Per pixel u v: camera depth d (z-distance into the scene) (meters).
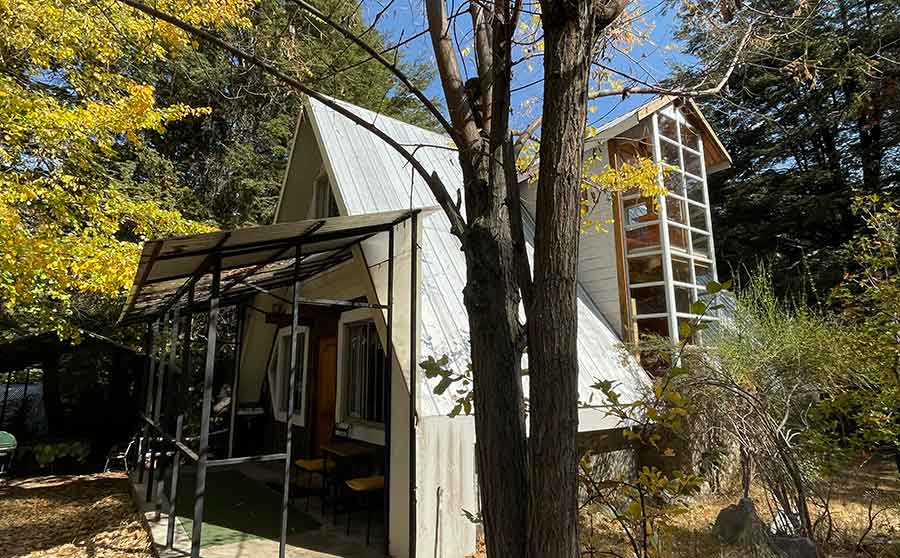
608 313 9.27
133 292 5.46
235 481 8.62
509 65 2.78
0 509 7.93
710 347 6.87
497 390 2.45
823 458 5.42
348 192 7.18
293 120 15.23
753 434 5.31
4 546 6.13
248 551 5.18
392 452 5.33
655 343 7.91
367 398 7.44
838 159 16.67
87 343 11.87
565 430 2.09
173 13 8.40
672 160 10.23
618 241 9.32
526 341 2.45
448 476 5.10
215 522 6.24
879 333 5.33
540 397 2.13
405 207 7.49
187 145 15.40
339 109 3.10
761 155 17.67
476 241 2.68
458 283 6.85
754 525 4.94
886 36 11.48
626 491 3.20
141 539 5.94
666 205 9.58
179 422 6.25
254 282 7.45
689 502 6.64
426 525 4.86
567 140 2.25
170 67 12.81
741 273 17.17
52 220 7.77
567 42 2.29
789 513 4.94
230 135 15.31
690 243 9.85
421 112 16.19
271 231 4.39
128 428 11.91
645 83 4.19
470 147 2.92
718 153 12.18
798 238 17.25
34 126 7.24
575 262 2.23
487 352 2.50
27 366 11.75
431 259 6.89
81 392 12.02
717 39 4.95
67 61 8.20
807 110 16.02
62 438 11.16
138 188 12.29
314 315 8.81
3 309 10.43
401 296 5.80
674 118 10.48
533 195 10.09
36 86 8.56
